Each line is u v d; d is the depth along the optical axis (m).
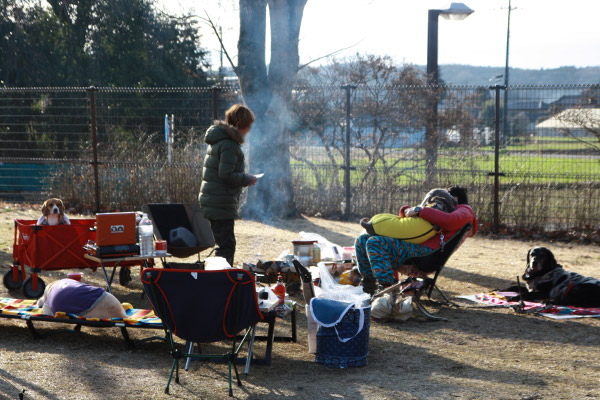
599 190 10.96
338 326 4.69
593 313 6.29
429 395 4.12
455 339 5.53
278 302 4.83
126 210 13.17
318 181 13.07
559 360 4.95
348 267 7.04
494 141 11.51
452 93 12.30
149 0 22.47
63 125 16.70
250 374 4.50
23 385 4.10
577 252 9.88
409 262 6.50
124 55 22.58
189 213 6.92
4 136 17.34
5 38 20.50
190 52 24.14
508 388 4.27
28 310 5.29
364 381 4.39
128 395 4.00
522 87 11.17
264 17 12.34
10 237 9.86
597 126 10.92
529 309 6.47
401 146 12.73
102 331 5.50
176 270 4.03
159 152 13.74
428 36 15.54
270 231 11.12
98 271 7.96
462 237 6.49
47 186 14.12
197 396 4.03
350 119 12.79
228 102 15.50
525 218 11.40
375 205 12.47
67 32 21.73
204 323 4.08
